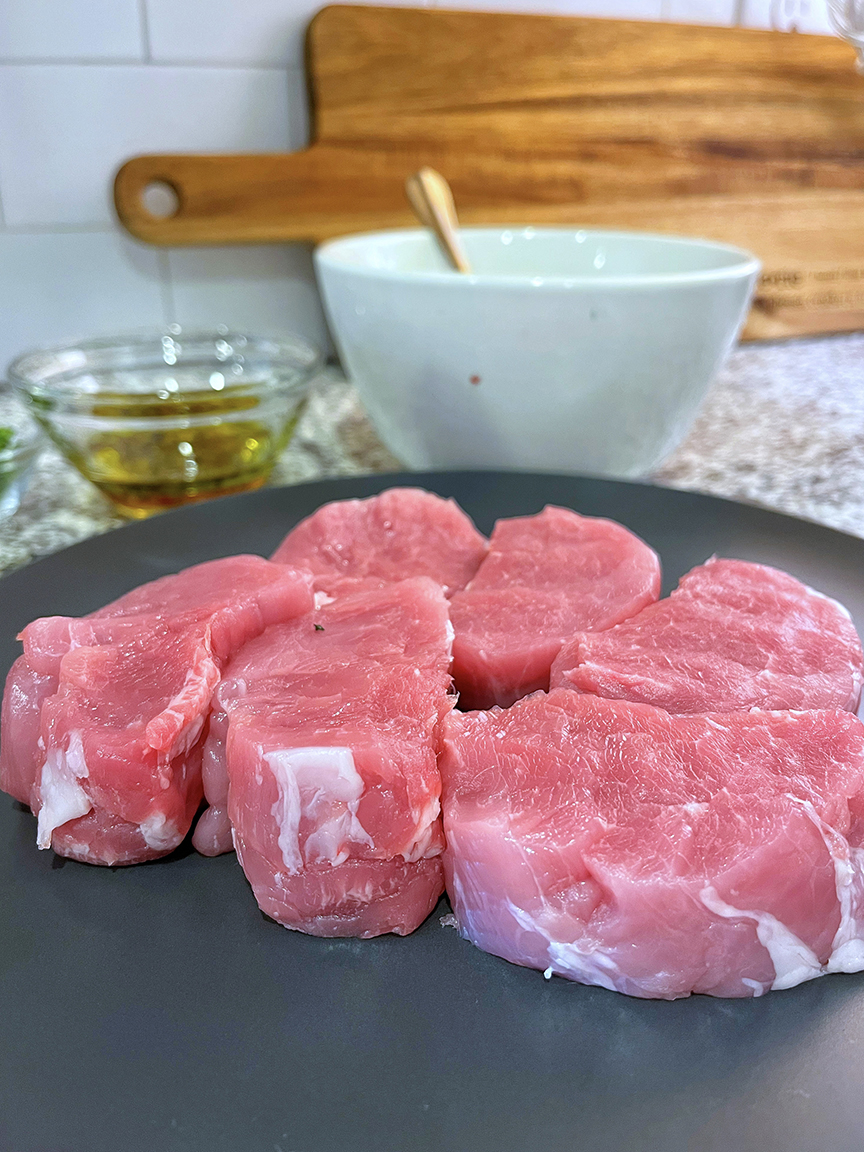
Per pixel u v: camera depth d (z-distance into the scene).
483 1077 0.15
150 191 0.44
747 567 0.26
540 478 0.33
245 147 0.45
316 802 0.18
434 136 0.45
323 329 0.50
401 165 0.45
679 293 0.29
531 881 0.17
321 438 0.42
